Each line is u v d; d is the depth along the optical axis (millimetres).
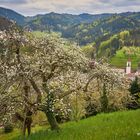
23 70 21734
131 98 64250
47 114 22609
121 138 14555
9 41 21656
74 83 23922
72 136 17766
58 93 22875
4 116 22328
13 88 22516
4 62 21547
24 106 22391
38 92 22328
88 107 51625
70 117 34656
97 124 22609
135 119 21078
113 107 60875
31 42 22594
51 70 22719
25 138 21234
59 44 23016
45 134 20906
